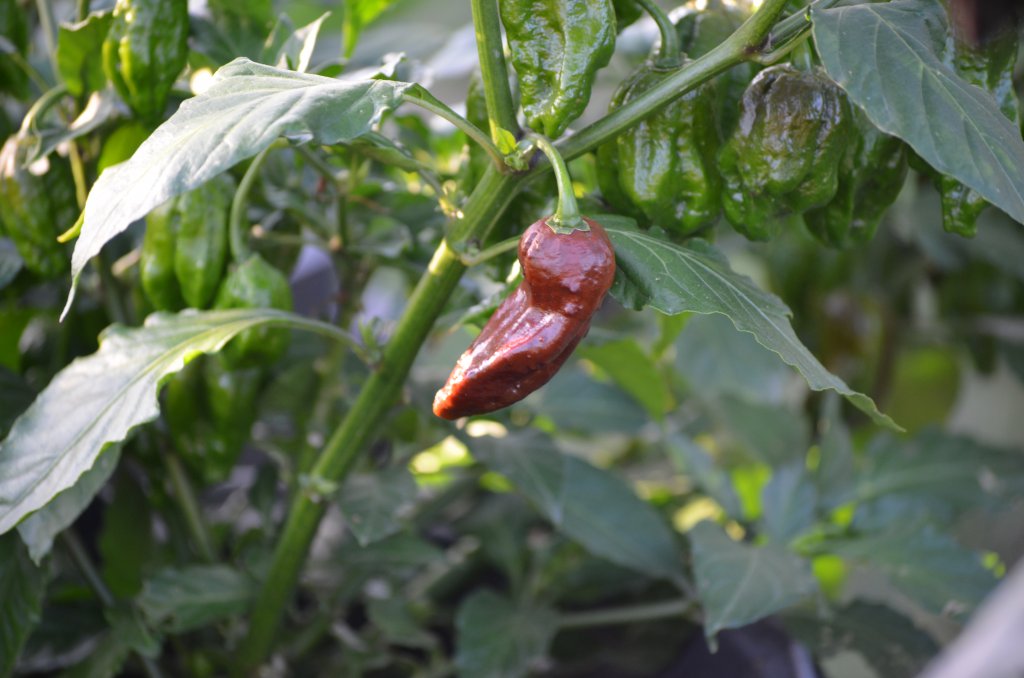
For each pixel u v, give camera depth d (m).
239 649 0.56
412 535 0.58
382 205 0.60
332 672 0.62
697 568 0.53
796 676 0.58
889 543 0.59
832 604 0.60
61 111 0.55
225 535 0.62
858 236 0.50
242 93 0.43
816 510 0.64
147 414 0.46
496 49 0.45
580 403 0.65
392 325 0.66
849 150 0.47
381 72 0.46
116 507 0.59
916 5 0.44
